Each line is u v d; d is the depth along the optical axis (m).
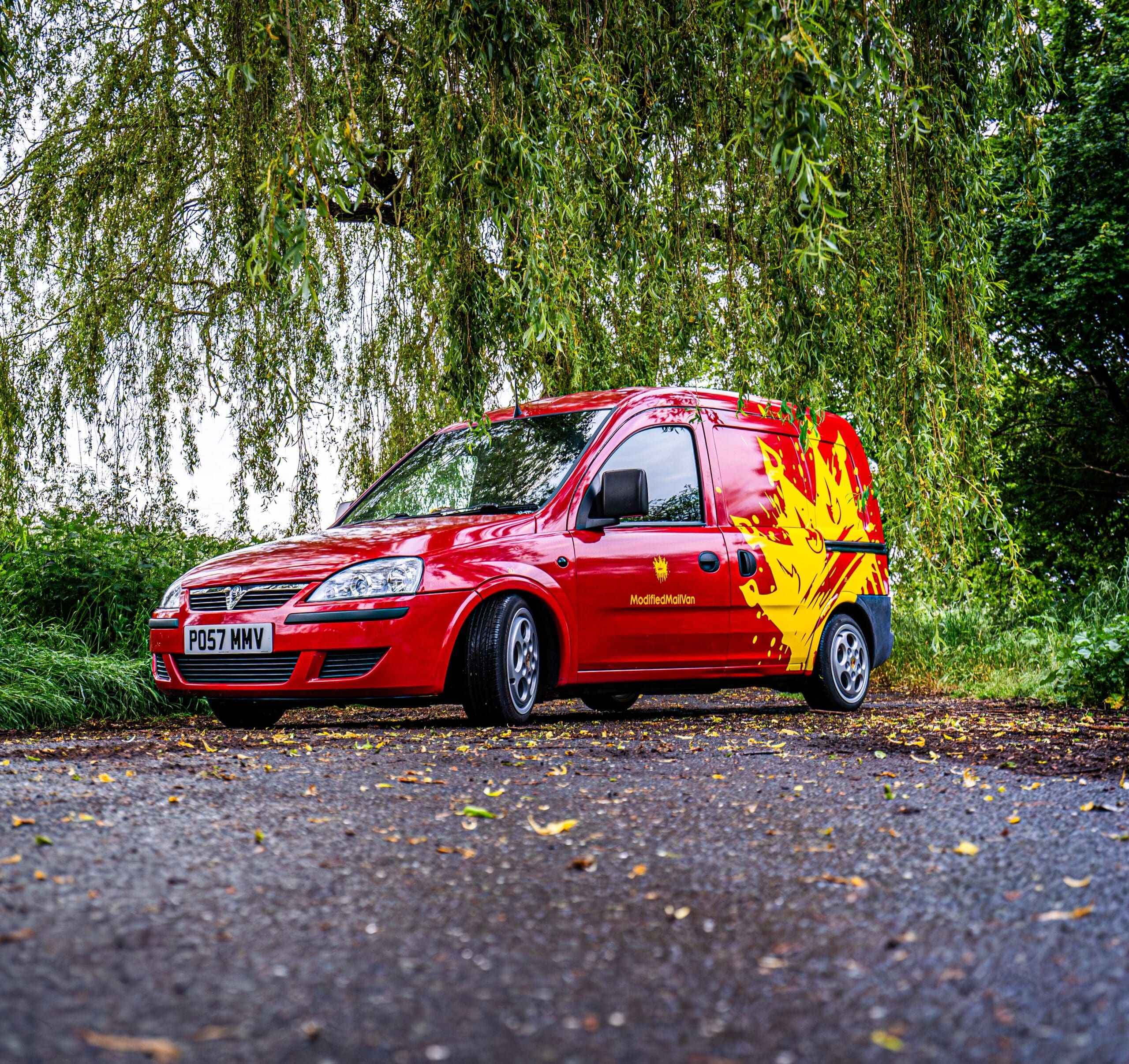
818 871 2.72
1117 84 17.56
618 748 4.95
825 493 7.82
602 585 6.35
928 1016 1.76
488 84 6.22
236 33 8.13
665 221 7.72
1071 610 12.52
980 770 4.42
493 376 6.74
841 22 6.05
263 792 3.66
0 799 3.38
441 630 5.70
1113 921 2.27
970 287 7.91
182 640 6.09
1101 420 20.70
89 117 9.90
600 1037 1.67
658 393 7.09
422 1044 1.62
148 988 1.82
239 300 10.10
